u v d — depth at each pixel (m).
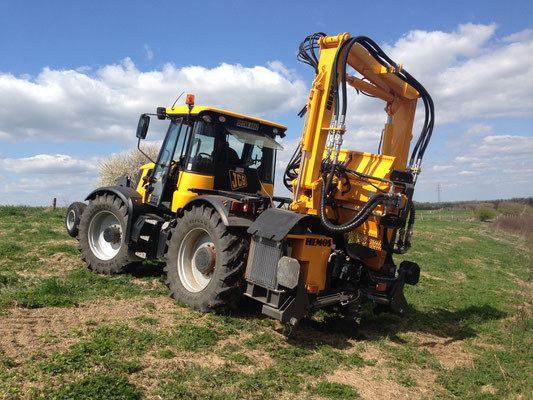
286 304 4.59
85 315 4.64
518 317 6.92
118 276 6.70
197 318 4.96
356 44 5.19
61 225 11.68
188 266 5.70
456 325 6.52
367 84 5.65
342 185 5.44
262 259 4.79
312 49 5.32
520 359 5.18
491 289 9.78
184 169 6.09
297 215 4.78
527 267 13.95
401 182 5.24
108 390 2.99
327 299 4.98
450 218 42.38
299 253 4.82
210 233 5.22
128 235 6.57
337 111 4.98
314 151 5.21
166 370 3.54
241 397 3.32
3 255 7.38
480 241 21.70
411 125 6.05
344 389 3.68
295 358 4.29
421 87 5.56
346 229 4.77
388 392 3.83
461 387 4.14
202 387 3.35
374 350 4.95
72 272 6.60
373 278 5.49
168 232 6.03
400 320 6.43
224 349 4.17
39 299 4.87
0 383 2.97
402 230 5.64
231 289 5.03
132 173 23.06
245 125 6.36
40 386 3.00
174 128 6.65
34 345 3.66
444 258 14.11
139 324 4.50
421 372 4.46
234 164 6.39
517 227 25.41
